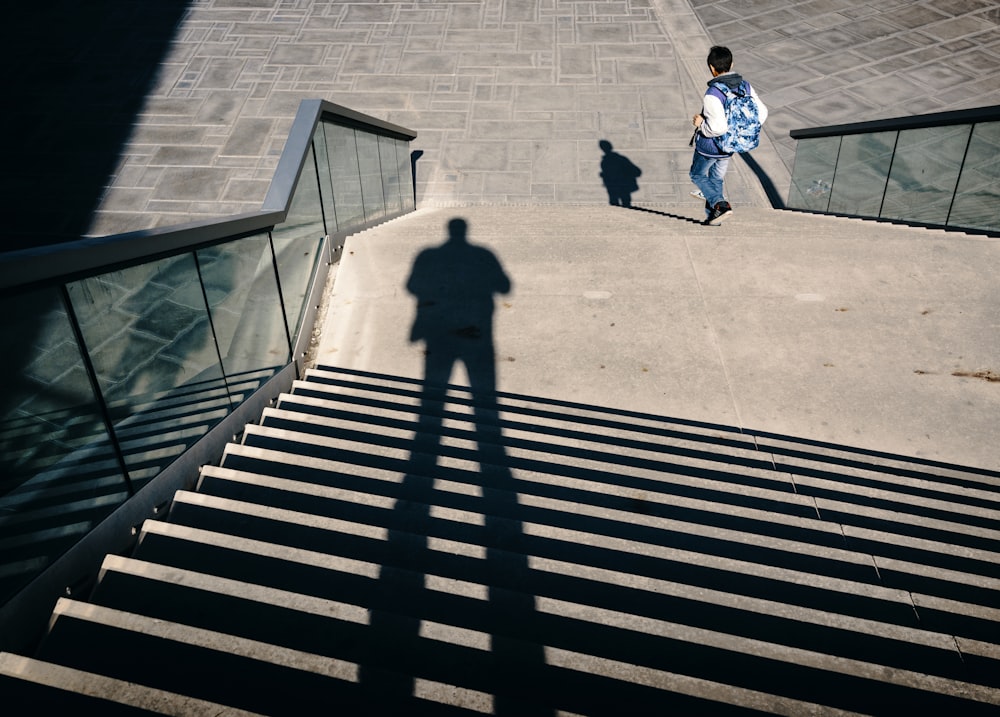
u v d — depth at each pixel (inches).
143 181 367.2
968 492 137.9
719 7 507.8
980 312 195.2
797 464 145.9
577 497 125.0
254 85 430.0
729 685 80.9
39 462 90.0
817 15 495.5
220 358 136.9
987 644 90.0
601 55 464.1
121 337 104.6
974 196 246.2
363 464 133.0
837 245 230.8
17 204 351.9
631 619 90.1
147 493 113.7
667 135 410.9
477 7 503.8
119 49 450.6
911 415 166.4
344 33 475.2
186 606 91.3
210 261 129.6
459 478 129.0
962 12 488.7
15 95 413.7
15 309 81.8
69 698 74.8
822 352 184.9
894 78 435.5
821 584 101.1
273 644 86.0
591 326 197.5
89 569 100.5
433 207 373.4
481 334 195.8
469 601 93.4
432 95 433.7
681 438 157.8
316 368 186.7
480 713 74.7
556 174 390.3
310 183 197.6
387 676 78.1
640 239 241.9
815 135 336.2
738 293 208.4
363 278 219.9
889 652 90.0
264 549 101.2
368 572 97.3
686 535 113.6
